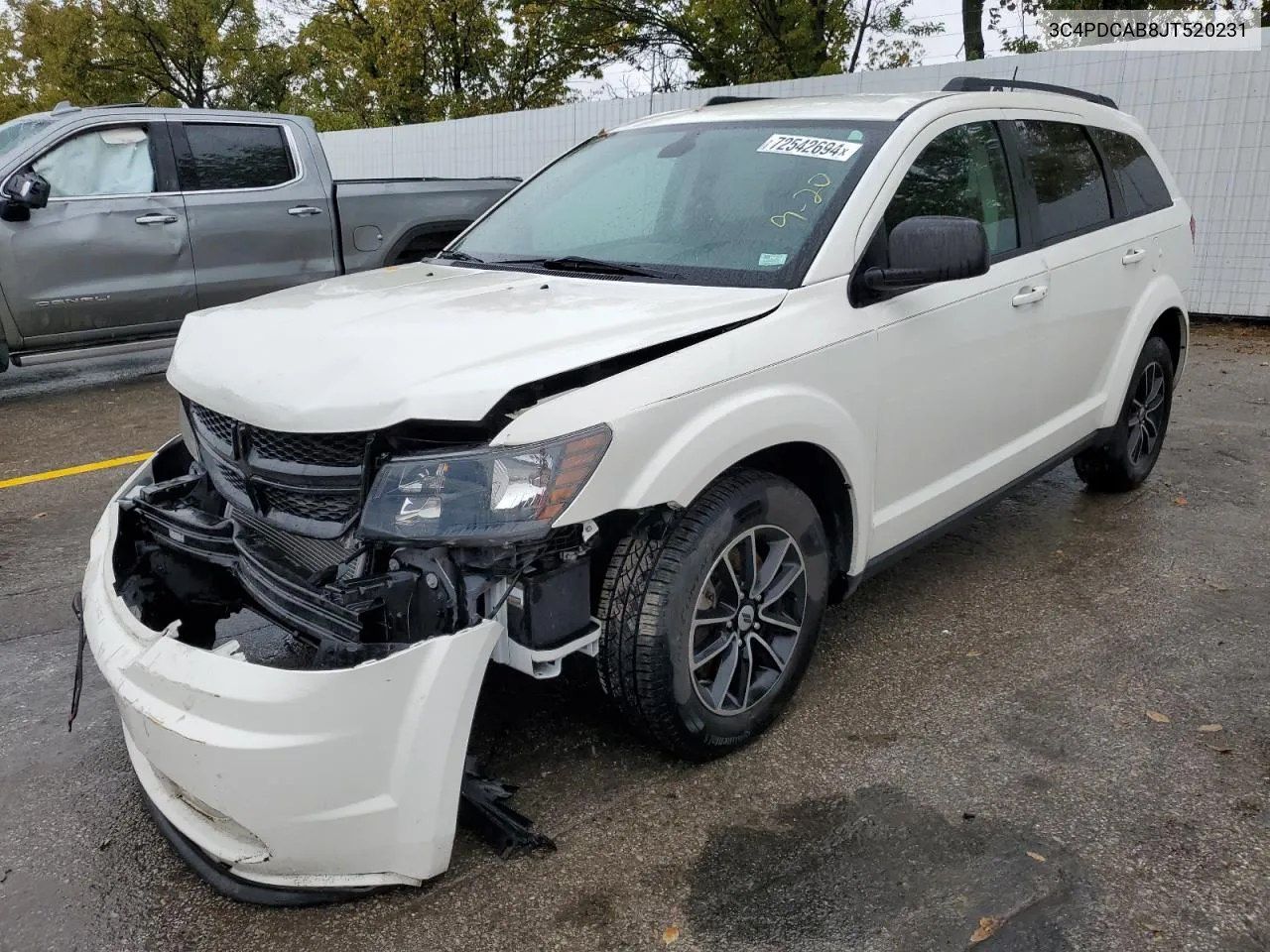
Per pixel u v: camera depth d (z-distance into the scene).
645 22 26.61
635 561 2.48
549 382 2.29
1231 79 9.36
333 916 2.26
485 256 3.54
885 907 2.25
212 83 33.84
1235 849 2.43
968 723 3.01
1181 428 6.28
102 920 2.29
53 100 33.84
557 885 2.34
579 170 3.85
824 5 24.25
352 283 3.24
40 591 4.12
